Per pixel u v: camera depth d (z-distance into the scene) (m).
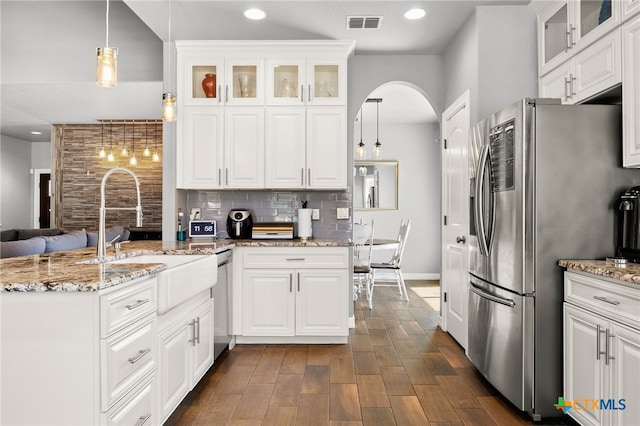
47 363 1.51
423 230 7.34
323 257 3.54
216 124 3.79
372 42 3.89
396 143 7.39
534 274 2.24
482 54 3.20
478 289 2.76
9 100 5.46
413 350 3.45
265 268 3.54
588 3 2.50
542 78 3.09
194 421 2.26
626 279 1.72
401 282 5.52
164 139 3.89
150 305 1.92
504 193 2.42
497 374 2.49
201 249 3.00
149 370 1.89
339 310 3.53
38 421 1.52
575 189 2.25
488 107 3.20
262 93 3.78
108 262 2.35
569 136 2.25
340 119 3.77
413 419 2.28
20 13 4.69
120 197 7.22
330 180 3.76
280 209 4.09
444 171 4.04
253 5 3.21
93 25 4.70
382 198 7.37
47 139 8.45
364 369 3.02
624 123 2.15
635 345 1.70
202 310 2.66
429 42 3.89
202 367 2.66
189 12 3.32
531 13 3.19
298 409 2.40
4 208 7.96
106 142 7.24
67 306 1.51
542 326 2.24
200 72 3.87
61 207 7.23
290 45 3.74
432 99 4.19
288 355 3.32
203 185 3.79
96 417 1.50
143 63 4.68
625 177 2.26
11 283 1.50
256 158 3.78
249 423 2.24
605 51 2.31
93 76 4.69
